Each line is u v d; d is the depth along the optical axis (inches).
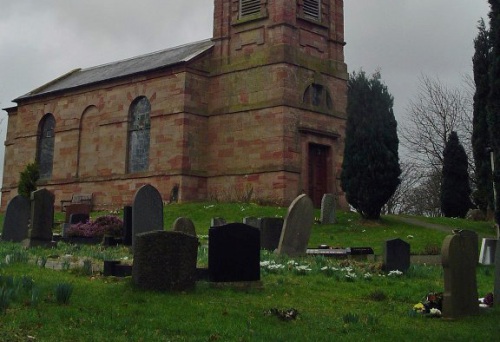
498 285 518.6
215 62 1494.8
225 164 1438.2
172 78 1476.4
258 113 1398.9
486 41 1378.0
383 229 1152.8
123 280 522.9
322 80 1459.2
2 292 384.2
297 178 1366.9
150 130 1510.8
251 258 542.9
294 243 819.4
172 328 371.2
